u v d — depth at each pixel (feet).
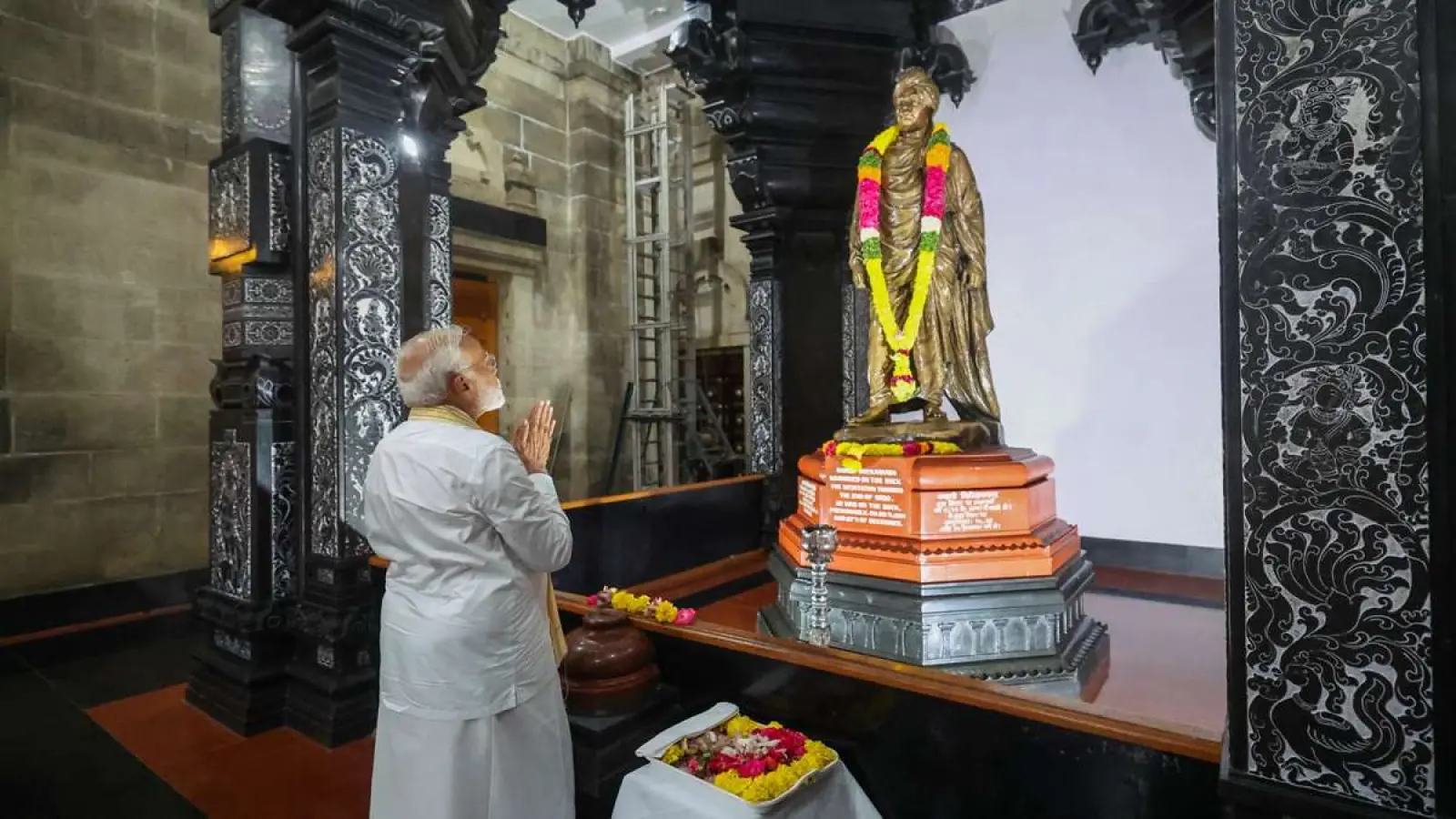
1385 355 3.99
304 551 9.98
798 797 6.10
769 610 10.87
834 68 14.55
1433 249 3.84
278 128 10.48
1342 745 4.17
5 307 13.75
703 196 23.03
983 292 10.41
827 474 9.73
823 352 16.25
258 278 10.27
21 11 13.89
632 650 7.58
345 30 9.26
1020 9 15.16
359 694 9.49
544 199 22.24
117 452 15.06
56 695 11.10
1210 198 13.30
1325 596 4.20
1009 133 15.35
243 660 10.11
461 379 6.15
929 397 10.23
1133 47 14.01
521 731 5.91
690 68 14.30
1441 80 3.82
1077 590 9.18
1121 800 5.41
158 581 15.40
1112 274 14.30
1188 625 10.75
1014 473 8.94
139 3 15.34
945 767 6.25
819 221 15.94
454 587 5.73
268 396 10.23
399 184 10.11
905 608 8.45
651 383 23.38
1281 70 4.26
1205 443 13.46
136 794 8.20
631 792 6.45
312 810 7.84
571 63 22.66
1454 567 3.84
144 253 15.40
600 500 12.83
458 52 11.53
